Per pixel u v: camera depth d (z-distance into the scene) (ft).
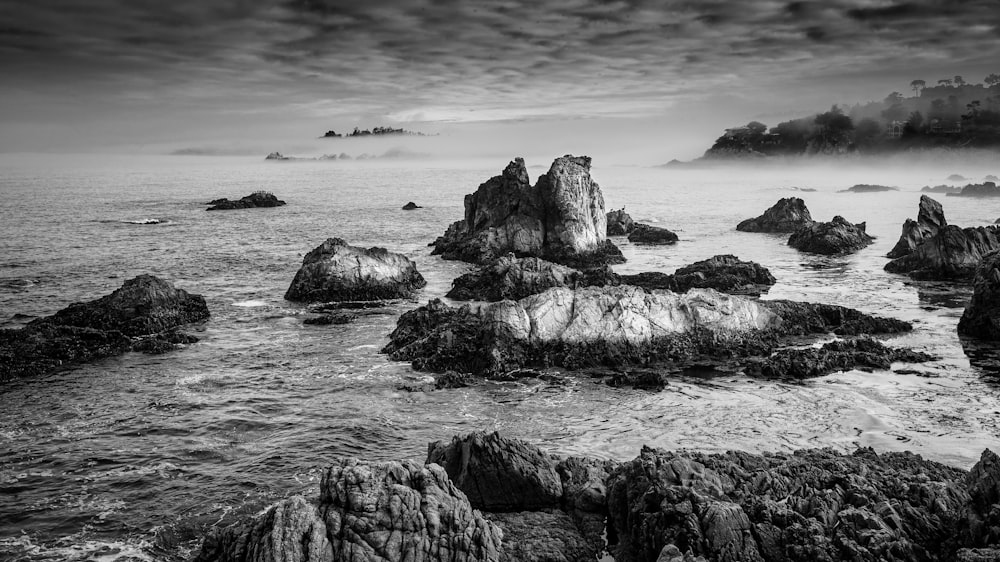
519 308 204.95
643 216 585.63
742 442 150.61
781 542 101.24
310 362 203.51
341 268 279.28
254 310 261.24
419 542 95.45
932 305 264.11
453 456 127.95
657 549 103.19
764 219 488.02
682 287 289.12
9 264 344.28
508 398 176.76
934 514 105.70
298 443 152.56
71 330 214.07
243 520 121.49
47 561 112.16
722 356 204.74
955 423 158.81
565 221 361.71
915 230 362.94
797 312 224.33
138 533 119.85
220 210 615.98
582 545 110.63
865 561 96.43
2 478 136.77
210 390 182.19
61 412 167.73
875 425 158.20
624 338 202.28
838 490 111.75
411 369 197.36
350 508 97.66
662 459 119.14
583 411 168.25
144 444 151.53
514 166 379.14
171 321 236.22
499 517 118.11
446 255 371.15
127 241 424.87
